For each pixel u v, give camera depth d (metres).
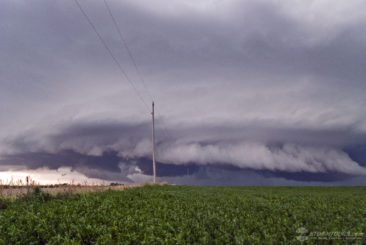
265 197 26.48
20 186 19.05
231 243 9.46
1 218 11.83
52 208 13.89
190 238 9.86
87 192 20.78
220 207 17.25
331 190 46.44
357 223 12.92
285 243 9.51
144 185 39.25
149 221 11.69
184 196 23.84
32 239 9.70
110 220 11.90
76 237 9.66
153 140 49.41
